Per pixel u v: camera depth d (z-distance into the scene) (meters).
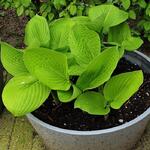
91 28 1.26
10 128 1.57
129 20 1.81
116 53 1.14
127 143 1.33
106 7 1.32
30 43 1.23
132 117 1.29
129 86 1.16
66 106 1.33
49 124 1.26
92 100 1.18
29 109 1.13
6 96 1.15
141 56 1.40
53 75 1.17
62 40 1.26
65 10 1.58
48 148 1.45
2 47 1.25
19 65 1.25
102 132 1.20
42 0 1.68
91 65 1.13
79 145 1.26
